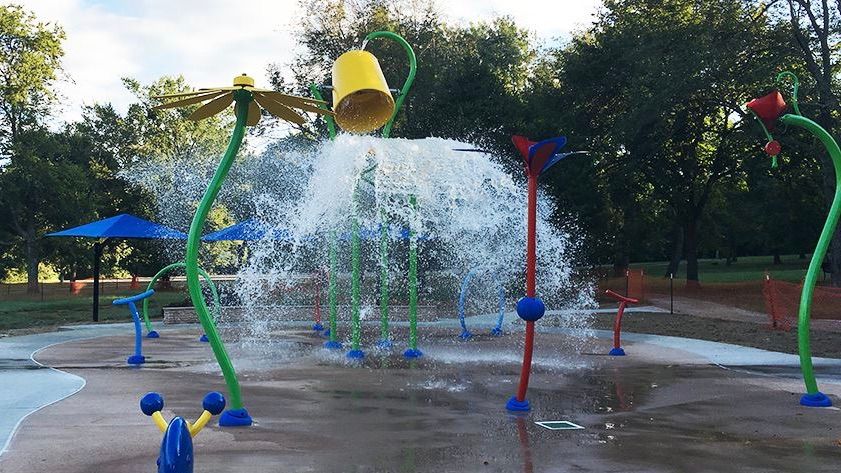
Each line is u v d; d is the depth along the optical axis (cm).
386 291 1342
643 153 3259
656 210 4294
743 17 2808
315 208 1386
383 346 1325
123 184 4634
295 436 651
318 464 559
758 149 3306
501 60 4750
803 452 608
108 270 5438
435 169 1262
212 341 692
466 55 3212
